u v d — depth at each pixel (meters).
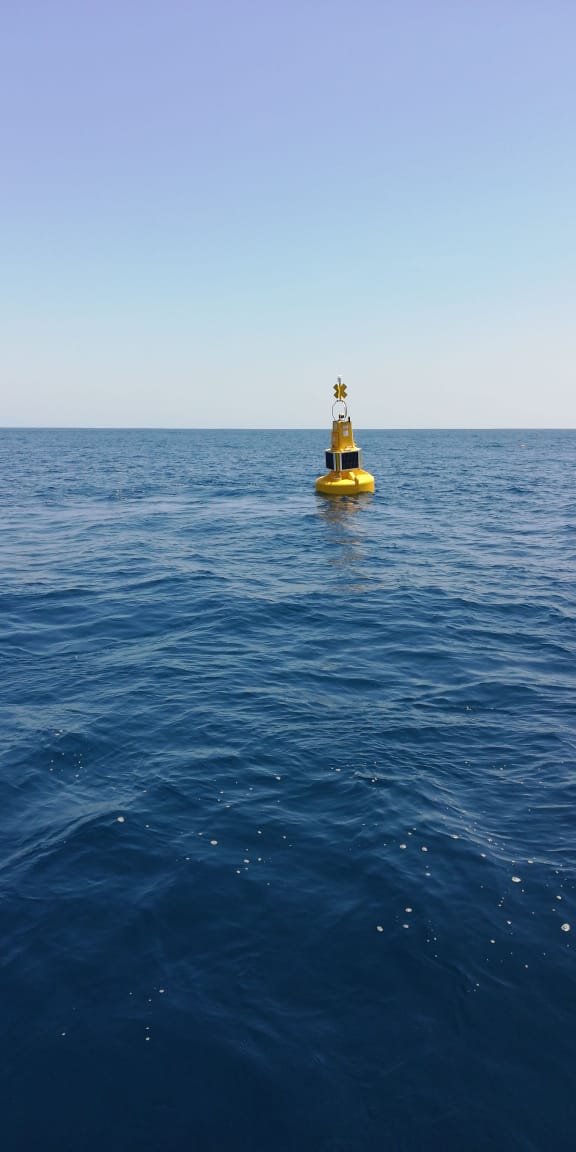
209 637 11.40
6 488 38.00
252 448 105.25
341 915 4.82
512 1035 3.86
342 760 7.05
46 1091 3.55
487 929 4.67
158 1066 3.69
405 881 5.17
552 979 4.24
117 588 14.81
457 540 21.11
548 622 12.12
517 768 6.85
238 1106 3.47
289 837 5.75
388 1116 3.41
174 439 168.88
